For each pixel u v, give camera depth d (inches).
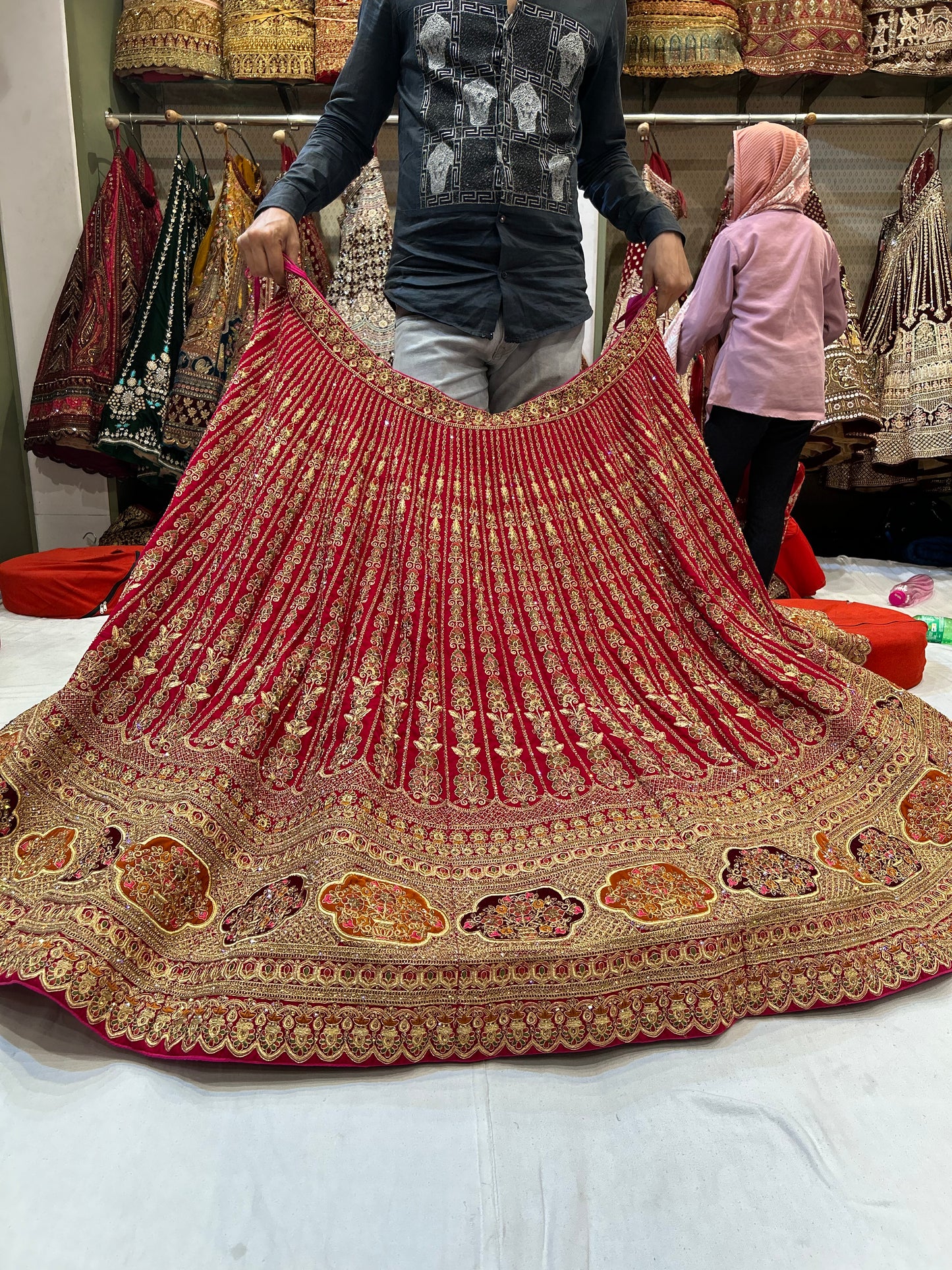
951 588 127.4
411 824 45.3
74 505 134.3
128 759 47.1
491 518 59.2
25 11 116.0
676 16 124.0
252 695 49.4
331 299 123.2
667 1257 28.2
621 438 62.7
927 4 125.0
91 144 124.6
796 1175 31.1
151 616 51.5
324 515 55.3
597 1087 34.9
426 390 59.5
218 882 42.0
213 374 119.3
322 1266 27.8
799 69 125.5
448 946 38.4
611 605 59.1
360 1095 34.3
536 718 52.7
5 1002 38.3
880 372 135.4
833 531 160.1
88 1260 27.7
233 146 142.0
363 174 119.6
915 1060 36.4
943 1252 28.4
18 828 43.3
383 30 59.9
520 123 58.1
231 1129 32.6
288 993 36.0
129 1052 36.0
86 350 118.6
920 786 49.8
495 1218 29.3
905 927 41.7
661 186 123.0
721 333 100.5
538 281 61.8
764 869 43.8
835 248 97.3
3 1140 31.7
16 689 82.6
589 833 45.9
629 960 38.4
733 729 53.8
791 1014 38.9
